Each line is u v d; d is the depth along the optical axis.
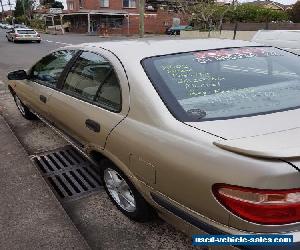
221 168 1.84
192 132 2.09
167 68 2.61
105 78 2.94
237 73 2.69
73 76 3.56
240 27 25.53
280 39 9.30
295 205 1.72
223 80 2.60
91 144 3.06
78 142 3.49
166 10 51.97
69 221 3.04
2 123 5.77
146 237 2.89
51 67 4.17
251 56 2.92
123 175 2.75
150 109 2.37
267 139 1.88
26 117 5.95
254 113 2.24
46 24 66.62
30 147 4.88
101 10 50.69
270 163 1.69
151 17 50.94
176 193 2.15
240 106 2.34
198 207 2.01
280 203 1.71
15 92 5.76
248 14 35.69
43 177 3.87
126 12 50.16
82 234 2.96
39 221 3.05
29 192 3.52
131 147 2.47
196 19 40.00
